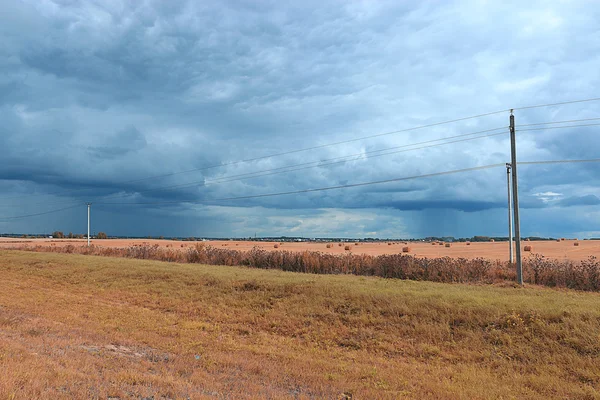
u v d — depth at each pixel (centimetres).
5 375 695
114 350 1076
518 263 2017
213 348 1159
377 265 2484
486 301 1426
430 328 1284
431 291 1648
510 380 952
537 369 1005
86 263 3056
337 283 1877
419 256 4328
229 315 1611
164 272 2445
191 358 1033
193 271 2456
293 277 2144
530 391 882
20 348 931
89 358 928
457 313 1349
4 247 5709
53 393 661
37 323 1334
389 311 1448
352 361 1098
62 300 1859
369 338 1292
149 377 816
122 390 719
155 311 1705
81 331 1262
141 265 2852
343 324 1423
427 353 1161
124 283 2270
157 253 3822
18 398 618
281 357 1097
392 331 1320
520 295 1585
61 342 1079
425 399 810
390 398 806
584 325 1149
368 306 1512
